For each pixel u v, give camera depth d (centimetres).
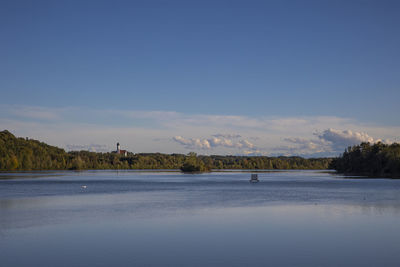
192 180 13638
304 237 2648
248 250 2295
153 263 2025
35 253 2227
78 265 1991
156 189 8169
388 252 2247
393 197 5881
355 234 2748
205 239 2588
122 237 2655
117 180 13350
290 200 5356
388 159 17362
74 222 3288
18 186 9144
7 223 3234
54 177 15725
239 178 15888
